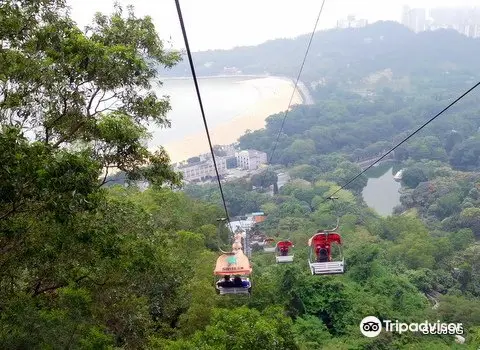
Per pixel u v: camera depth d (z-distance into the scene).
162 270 10.51
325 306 26.03
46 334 8.00
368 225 54.22
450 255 43.41
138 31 9.12
